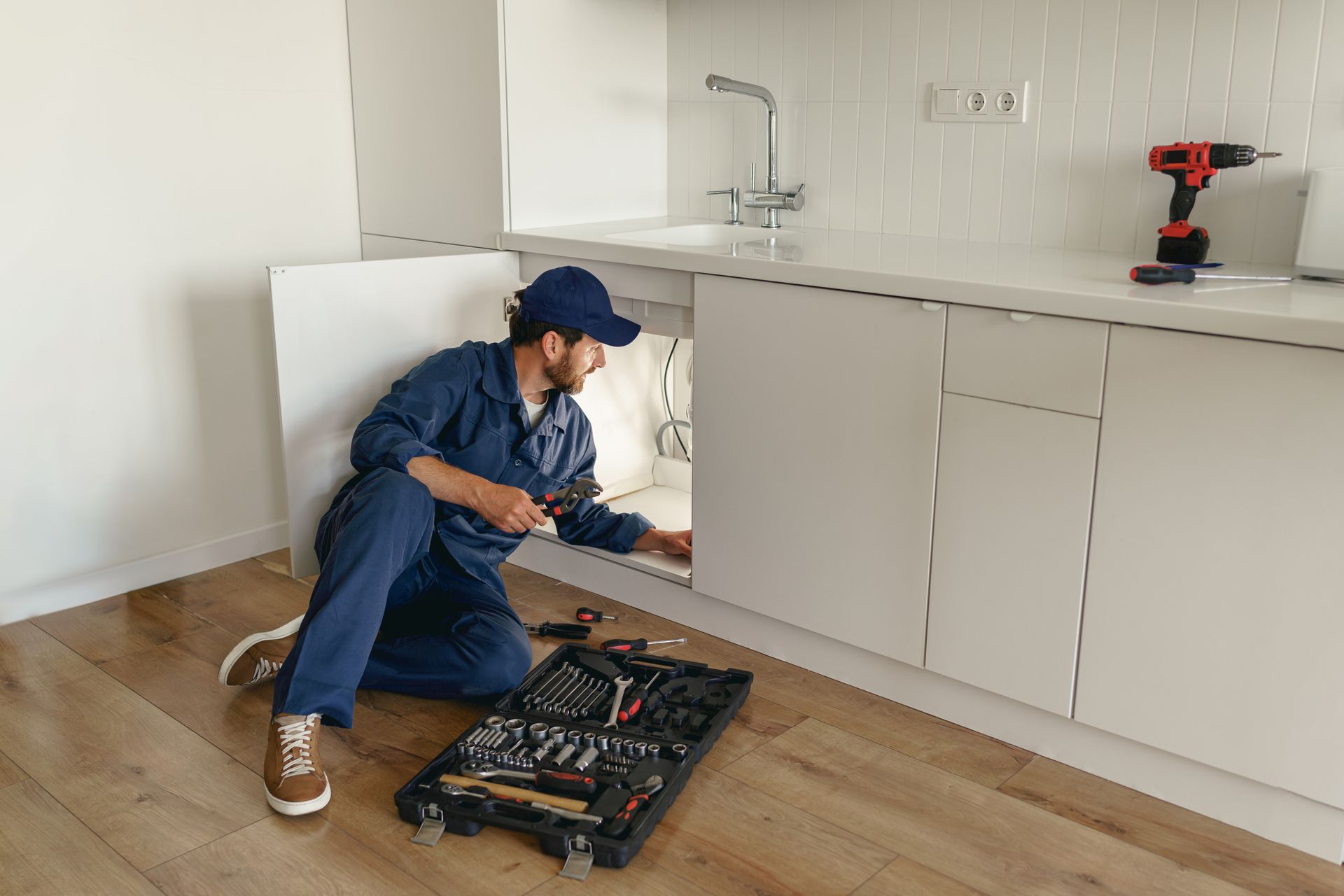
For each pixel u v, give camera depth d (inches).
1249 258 82.9
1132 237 88.7
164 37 101.7
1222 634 66.4
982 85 94.4
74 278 99.4
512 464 88.3
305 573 98.0
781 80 108.1
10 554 99.2
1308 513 61.8
